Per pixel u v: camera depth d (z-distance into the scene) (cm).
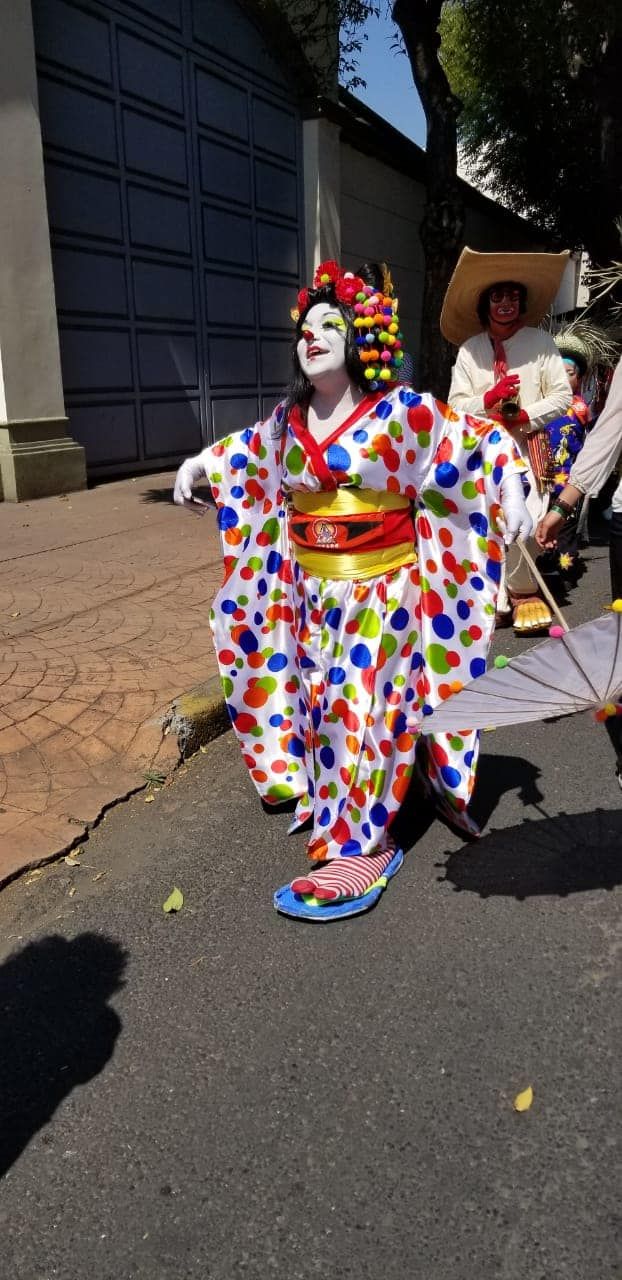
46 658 450
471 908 285
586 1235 181
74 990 253
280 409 290
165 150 1027
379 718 289
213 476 317
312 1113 211
